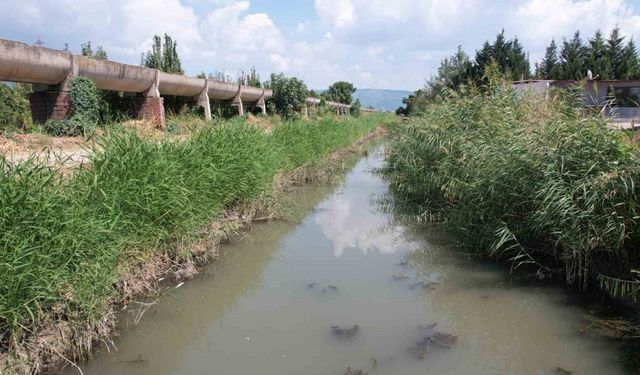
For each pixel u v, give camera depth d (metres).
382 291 6.03
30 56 11.27
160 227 5.84
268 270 6.87
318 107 35.12
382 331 4.96
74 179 5.00
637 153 5.39
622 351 4.45
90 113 12.71
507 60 32.41
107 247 4.75
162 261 6.14
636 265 5.41
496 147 7.10
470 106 9.75
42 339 4.02
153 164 5.87
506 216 6.73
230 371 4.24
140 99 16.59
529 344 4.71
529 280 6.21
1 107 12.48
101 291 4.45
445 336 4.85
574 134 5.83
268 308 5.58
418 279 6.41
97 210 4.79
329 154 17.39
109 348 4.54
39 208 4.06
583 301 5.54
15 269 3.66
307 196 12.29
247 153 8.38
